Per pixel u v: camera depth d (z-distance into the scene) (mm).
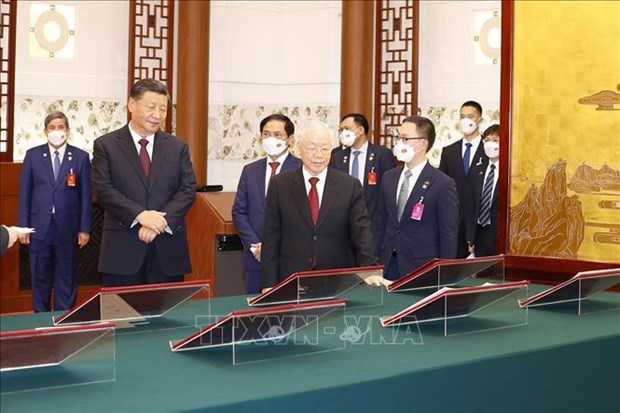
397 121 8875
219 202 6867
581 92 4938
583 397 3383
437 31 8719
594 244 4945
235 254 6793
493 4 8438
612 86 4844
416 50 8656
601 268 4879
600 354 3439
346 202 4598
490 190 6848
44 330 2586
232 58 9336
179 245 5094
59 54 8430
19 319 3514
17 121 8242
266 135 5969
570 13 4941
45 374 2607
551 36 5008
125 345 3084
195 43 8695
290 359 2906
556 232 5055
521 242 5164
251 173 6016
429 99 8781
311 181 4645
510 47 5125
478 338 3334
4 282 7707
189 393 2459
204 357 2912
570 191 5000
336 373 2725
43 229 7094
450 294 3447
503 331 3488
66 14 8445
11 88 8094
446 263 4223
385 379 2697
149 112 5020
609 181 4883
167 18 8836
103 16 8625
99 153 5086
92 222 8117
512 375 3090
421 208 5180
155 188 5070
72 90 8500
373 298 4098
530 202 5121
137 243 4996
